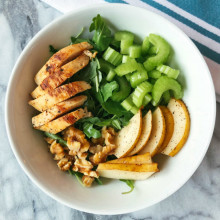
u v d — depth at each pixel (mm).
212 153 471
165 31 400
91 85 419
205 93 393
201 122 399
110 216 480
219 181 469
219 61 451
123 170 404
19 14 491
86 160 417
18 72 396
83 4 456
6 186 491
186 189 473
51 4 462
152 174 419
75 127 427
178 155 413
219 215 466
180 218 471
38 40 401
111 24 414
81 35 421
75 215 482
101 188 425
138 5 452
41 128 412
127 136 417
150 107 430
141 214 476
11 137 393
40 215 486
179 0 446
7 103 392
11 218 488
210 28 447
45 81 397
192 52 392
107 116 431
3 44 493
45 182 402
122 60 411
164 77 406
